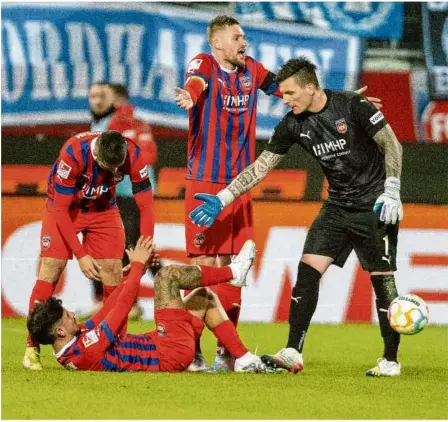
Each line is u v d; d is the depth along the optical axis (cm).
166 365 2419
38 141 3988
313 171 4038
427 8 4094
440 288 4028
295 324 2520
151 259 2508
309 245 2552
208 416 1941
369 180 2483
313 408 2044
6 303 3953
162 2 4000
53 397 2108
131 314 3941
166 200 3988
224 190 2555
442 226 4050
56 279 2683
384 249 2489
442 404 2127
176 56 4012
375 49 4081
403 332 2445
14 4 3950
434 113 4103
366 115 2419
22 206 3966
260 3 4028
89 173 2586
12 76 3969
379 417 1980
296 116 2492
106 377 2327
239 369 2500
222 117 2731
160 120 4006
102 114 3972
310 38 4050
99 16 3984
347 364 2844
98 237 2741
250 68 2791
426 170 4062
